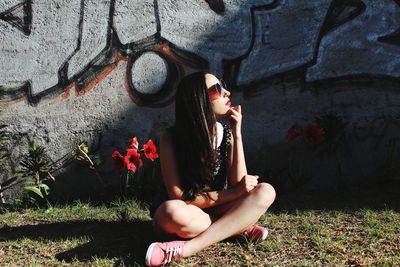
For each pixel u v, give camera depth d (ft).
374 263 10.57
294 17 15.87
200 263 10.64
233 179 11.30
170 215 10.41
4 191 15.76
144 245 11.76
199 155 10.68
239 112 11.39
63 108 15.74
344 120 16.14
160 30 15.71
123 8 15.62
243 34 15.79
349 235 12.17
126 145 15.85
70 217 14.19
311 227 12.66
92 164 15.37
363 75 16.11
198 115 10.64
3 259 11.34
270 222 13.14
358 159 16.29
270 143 16.03
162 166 10.99
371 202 14.69
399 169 16.24
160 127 15.84
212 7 15.72
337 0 15.93
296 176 16.11
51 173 15.76
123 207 14.80
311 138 15.31
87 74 15.71
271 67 15.90
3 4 15.51
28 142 15.75
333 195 15.56
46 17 15.56
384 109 16.21
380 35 16.06
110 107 15.80
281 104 15.99
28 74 15.64
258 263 10.67
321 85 16.03
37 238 12.53
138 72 15.75
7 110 15.67
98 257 11.19
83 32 15.64
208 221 10.89
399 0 16.02
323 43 15.94
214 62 15.79
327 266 10.53
